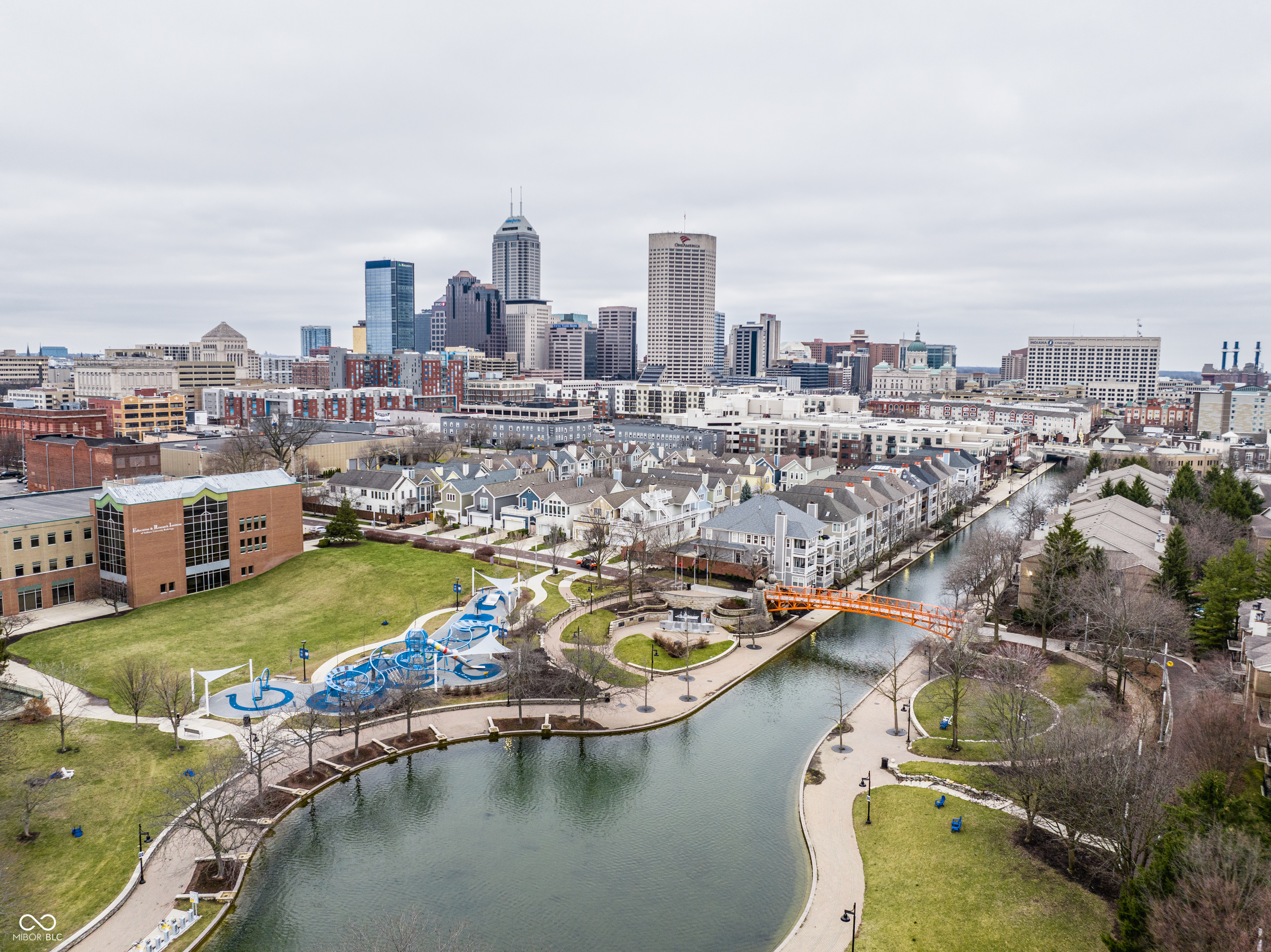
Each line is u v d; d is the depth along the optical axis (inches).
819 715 3659.0
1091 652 4025.6
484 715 3624.5
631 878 2541.8
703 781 3117.6
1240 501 5890.8
